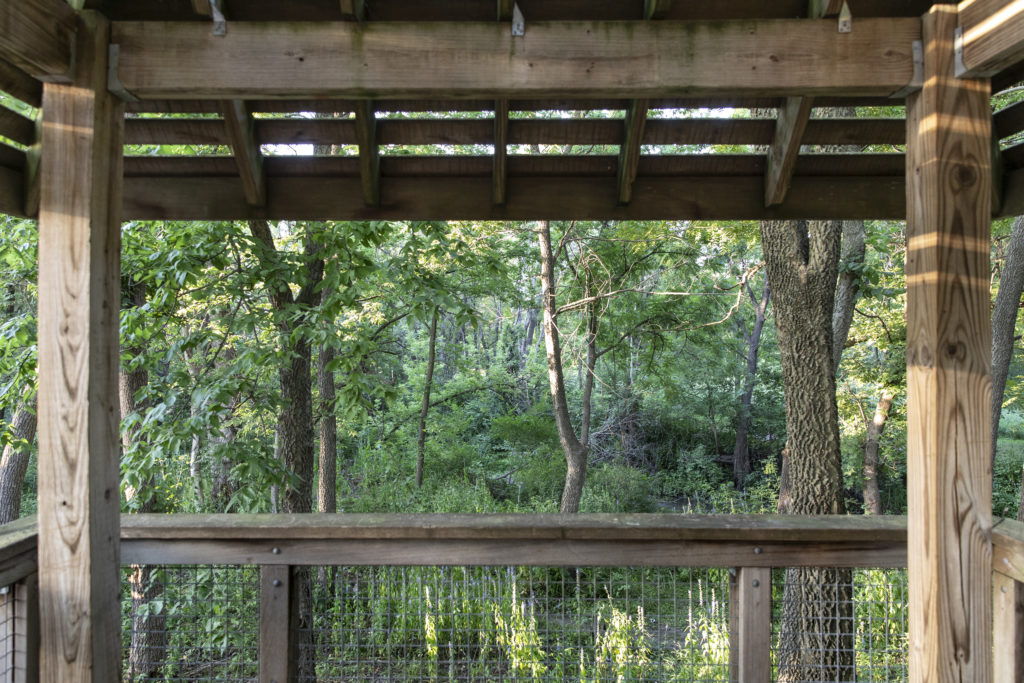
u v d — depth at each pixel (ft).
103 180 5.76
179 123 8.25
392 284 19.54
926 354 5.81
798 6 6.38
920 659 5.80
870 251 32.76
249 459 14.11
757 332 50.90
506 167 8.78
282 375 18.06
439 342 51.47
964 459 5.70
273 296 16.53
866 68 5.85
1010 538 5.59
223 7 6.06
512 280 34.06
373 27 5.85
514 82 5.87
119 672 5.95
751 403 51.11
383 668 7.41
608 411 45.75
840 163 8.71
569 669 8.32
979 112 5.74
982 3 5.40
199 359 19.51
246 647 6.82
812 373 15.07
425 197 9.02
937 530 5.69
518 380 50.83
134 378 19.88
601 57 5.87
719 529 6.19
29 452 22.98
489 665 8.48
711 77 5.88
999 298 21.03
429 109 8.09
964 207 5.74
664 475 45.19
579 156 8.71
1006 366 20.80
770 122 8.16
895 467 39.19
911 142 6.06
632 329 35.70
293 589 6.51
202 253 14.28
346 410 17.87
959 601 5.67
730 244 31.12
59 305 5.56
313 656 6.84
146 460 13.56
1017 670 5.58
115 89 5.79
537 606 9.32
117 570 5.96
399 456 42.57
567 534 6.23
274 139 8.44
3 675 5.76
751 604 6.29
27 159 6.48
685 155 8.66
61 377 5.55
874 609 8.65
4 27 4.69
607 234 31.07
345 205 9.02
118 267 6.00
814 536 6.22
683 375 47.96
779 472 47.26
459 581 7.68
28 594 5.88
